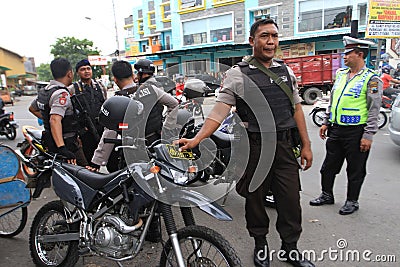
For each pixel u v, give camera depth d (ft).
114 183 7.75
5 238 11.19
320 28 55.47
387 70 34.12
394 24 27.84
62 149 9.78
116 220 7.44
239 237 10.71
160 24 86.84
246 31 64.59
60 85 10.76
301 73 42.55
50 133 10.55
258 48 8.10
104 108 7.39
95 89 13.26
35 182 9.89
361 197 13.23
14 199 10.05
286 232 8.99
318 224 11.19
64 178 8.79
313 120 29.04
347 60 11.41
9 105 77.05
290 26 58.08
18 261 9.75
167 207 7.20
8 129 31.22
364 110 11.11
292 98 8.52
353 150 11.46
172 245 6.97
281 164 8.59
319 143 22.53
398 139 17.84
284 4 58.18
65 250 9.41
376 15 27.12
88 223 8.14
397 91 29.14
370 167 16.94
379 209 12.12
